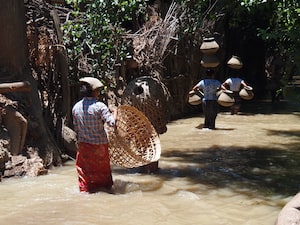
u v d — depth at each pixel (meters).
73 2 11.14
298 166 7.85
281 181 6.89
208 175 7.24
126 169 7.68
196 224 5.06
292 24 8.25
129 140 7.12
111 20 10.52
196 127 12.33
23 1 8.38
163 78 13.50
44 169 7.25
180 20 12.20
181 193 6.21
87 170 6.20
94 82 6.22
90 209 5.47
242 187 6.57
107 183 6.33
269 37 8.36
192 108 15.59
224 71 18.80
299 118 14.24
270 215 5.39
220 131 11.57
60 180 6.85
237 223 5.11
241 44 21.38
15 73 8.04
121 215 5.28
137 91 7.49
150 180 6.91
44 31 9.13
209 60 11.83
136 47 12.84
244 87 13.50
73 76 9.73
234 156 8.66
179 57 14.25
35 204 5.65
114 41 10.95
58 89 8.87
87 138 6.16
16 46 8.07
